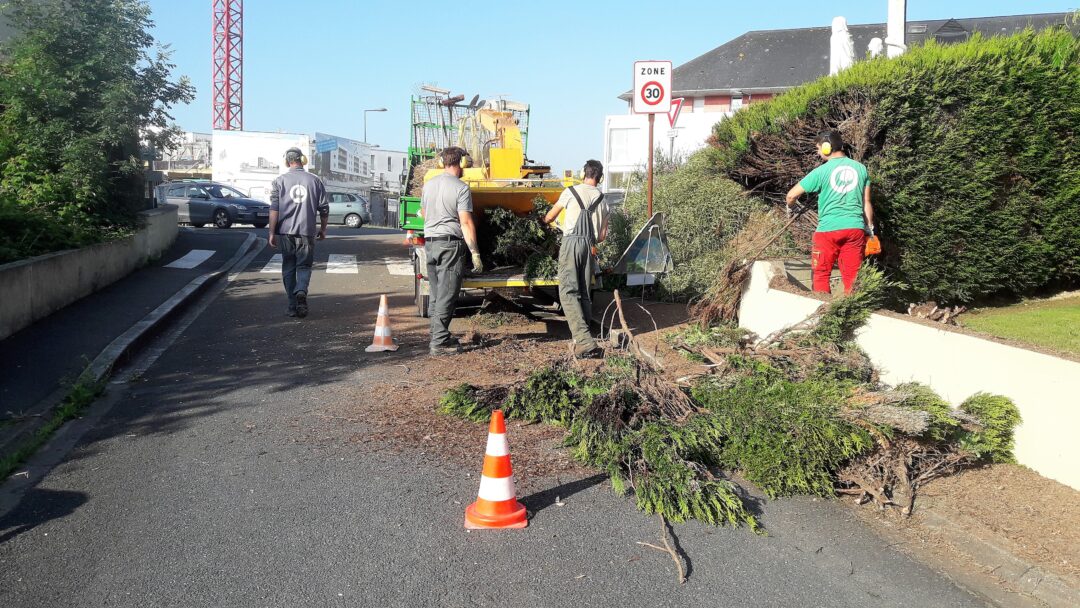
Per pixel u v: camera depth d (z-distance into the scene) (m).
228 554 3.97
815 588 3.79
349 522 4.35
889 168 7.55
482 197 9.10
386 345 8.46
